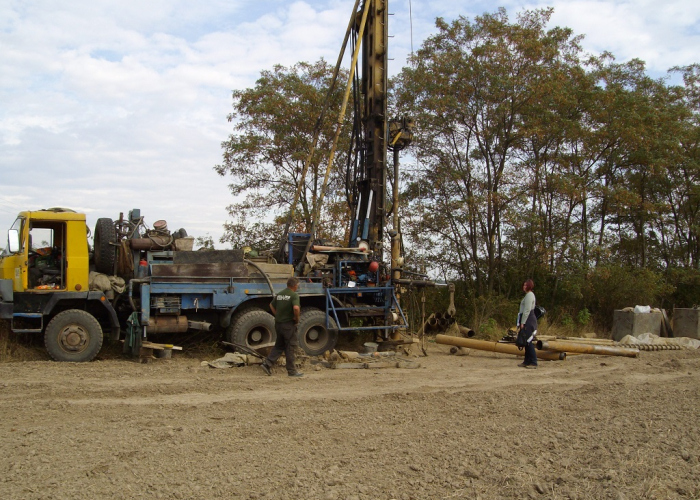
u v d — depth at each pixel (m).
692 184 22.19
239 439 6.12
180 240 12.48
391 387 9.14
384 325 13.68
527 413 7.23
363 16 13.77
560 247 19.80
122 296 11.85
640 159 20.33
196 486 4.79
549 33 19.27
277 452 5.67
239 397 8.26
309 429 6.51
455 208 19.72
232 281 11.95
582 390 8.77
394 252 13.69
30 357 11.29
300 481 4.87
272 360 10.23
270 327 12.09
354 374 10.46
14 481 4.88
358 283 13.48
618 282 19.73
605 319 19.89
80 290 11.20
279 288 12.45
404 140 14.08
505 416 7.12
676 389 8.92
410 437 6.19
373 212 13.95
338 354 11.91
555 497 4.48
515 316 18.28
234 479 4.94
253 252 13.24
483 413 7.26
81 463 5.32
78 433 6.28
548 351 12.69
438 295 19.17
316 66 19.95
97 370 10.19
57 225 11.44
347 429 6.51
